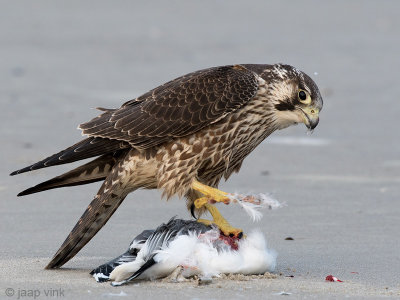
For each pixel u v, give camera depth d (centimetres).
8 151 1781
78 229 1019
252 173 1670
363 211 1369
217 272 933
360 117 2327
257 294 866
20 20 4375
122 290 870
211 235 948
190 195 1086
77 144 1041
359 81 2927
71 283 901
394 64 3306
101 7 4997
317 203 1423
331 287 912
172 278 914
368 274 992
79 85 2772
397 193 1504
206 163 1070
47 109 2338
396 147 1944
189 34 4103
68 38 3906
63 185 1057
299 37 4059
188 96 1055
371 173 1678
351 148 1933
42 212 1336
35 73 3006
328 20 4634
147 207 1389
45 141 1900
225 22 4559
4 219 1284
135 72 3084
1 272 963
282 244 1161
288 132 2145
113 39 3897
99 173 1070
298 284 920
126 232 1219
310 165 1750
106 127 1045
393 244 1160
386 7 5075
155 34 4072
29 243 1138
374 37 4075
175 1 5297
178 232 942
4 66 3142
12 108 2334
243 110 1067
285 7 5116
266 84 1085
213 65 3253
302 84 1087
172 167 1047
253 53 3566
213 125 1052
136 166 1050
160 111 1047
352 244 1159
